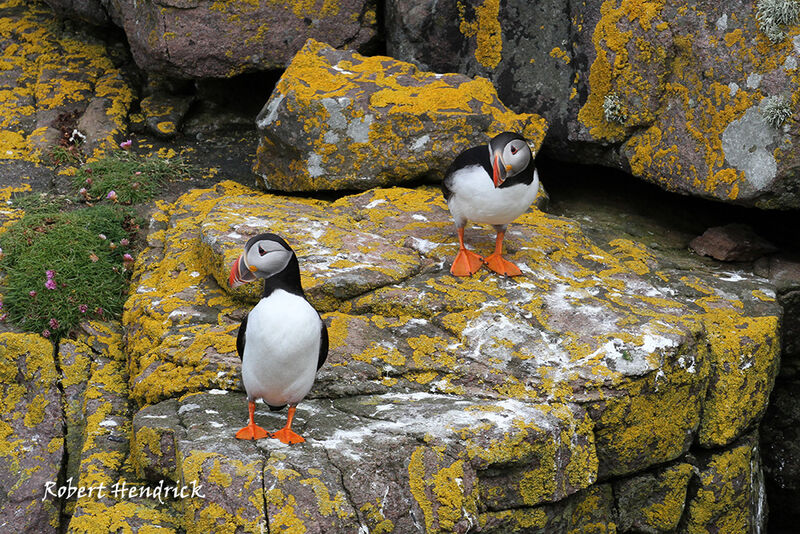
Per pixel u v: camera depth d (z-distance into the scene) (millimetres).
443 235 11234
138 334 10117
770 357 10438
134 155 14312
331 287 9891
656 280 11234
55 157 14211
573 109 13195
